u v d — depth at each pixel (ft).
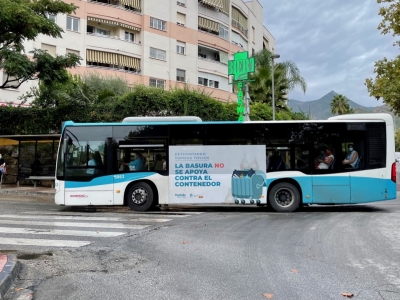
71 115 74.74
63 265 20.74
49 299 15.66
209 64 139.64
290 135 43.06
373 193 42.19
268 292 16.29
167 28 127.24
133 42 119.55
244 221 35.88
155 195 44.06
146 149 43.70
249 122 43.45
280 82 108.68
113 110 74.02
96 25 115.44
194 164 43.45
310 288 16.80
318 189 42.29
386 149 42.55
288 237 27.99
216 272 19.31
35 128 76.43
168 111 73.05
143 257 22.40
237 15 156.97
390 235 28.48
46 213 41.78
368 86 65.72
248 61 70.23
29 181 74.28
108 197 43.14
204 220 36.63
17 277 18.62
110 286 17.24
